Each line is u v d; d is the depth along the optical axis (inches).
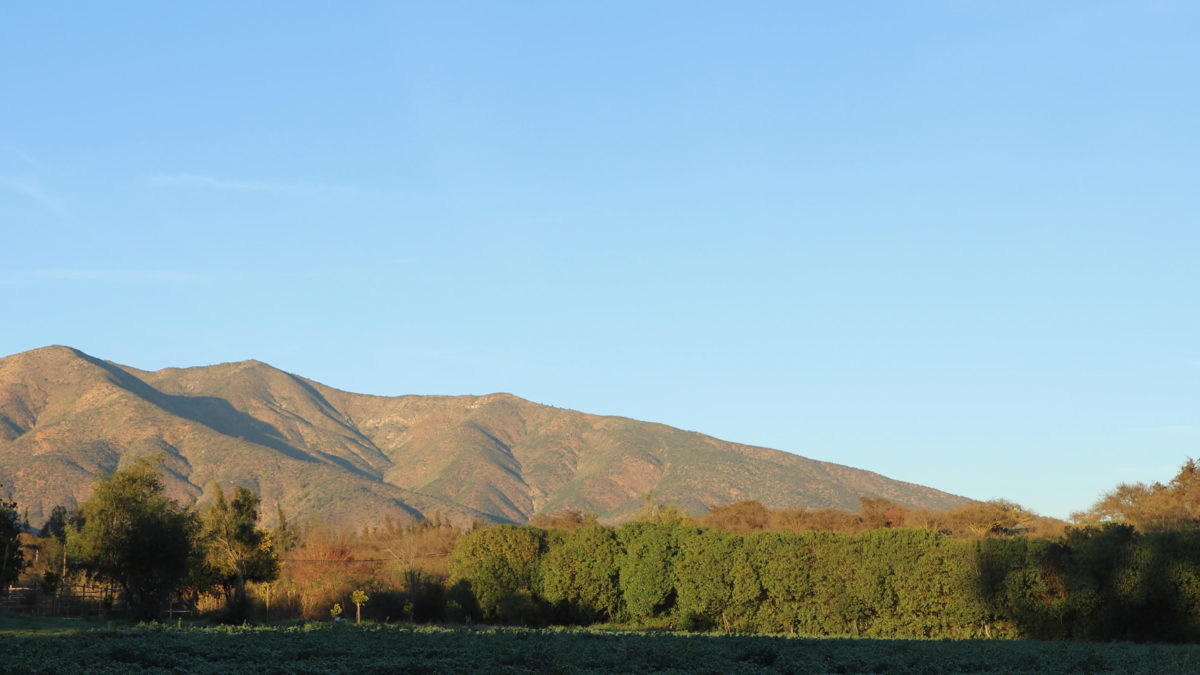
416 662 1278.3
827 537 2588.6
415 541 4308.6
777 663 1373.0
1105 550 2289.6
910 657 1486.2
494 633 1956.2
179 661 1301.7
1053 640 2263.8
